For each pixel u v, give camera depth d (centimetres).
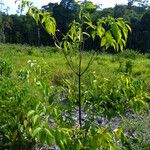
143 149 703
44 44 7388
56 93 411
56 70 1511
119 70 430
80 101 402
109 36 360
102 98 416
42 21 388
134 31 6550
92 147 323
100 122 844
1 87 575
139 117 891
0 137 567
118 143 602
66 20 5441
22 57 2556
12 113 541
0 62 1155
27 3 387
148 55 3362
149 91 1203
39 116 316
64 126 372
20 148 557
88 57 1948
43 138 296
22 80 584
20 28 7750
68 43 392
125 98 421
